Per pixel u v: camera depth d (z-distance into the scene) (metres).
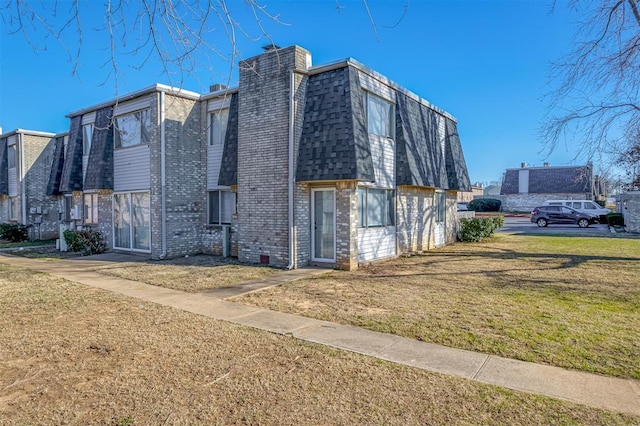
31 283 9.38
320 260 11.51
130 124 14.53
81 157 16.84
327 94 10.92
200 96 14.09
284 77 11.25
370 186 11.88
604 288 8.40
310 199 11.64
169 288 8.77
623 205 26.03
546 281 9.20
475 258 13.07
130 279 9.80
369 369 4.44
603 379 4.14
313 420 3.41
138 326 6.05
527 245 16.69
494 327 5.84
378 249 12.44
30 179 20.73
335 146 10.48
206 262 12.34
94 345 5.23
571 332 5.59
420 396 3.80
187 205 13.91
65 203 19.72
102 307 7.18
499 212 48.31
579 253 13.96
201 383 4.13
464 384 4.04
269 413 3.53
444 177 16.11
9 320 6.38
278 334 5.66
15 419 3.46
